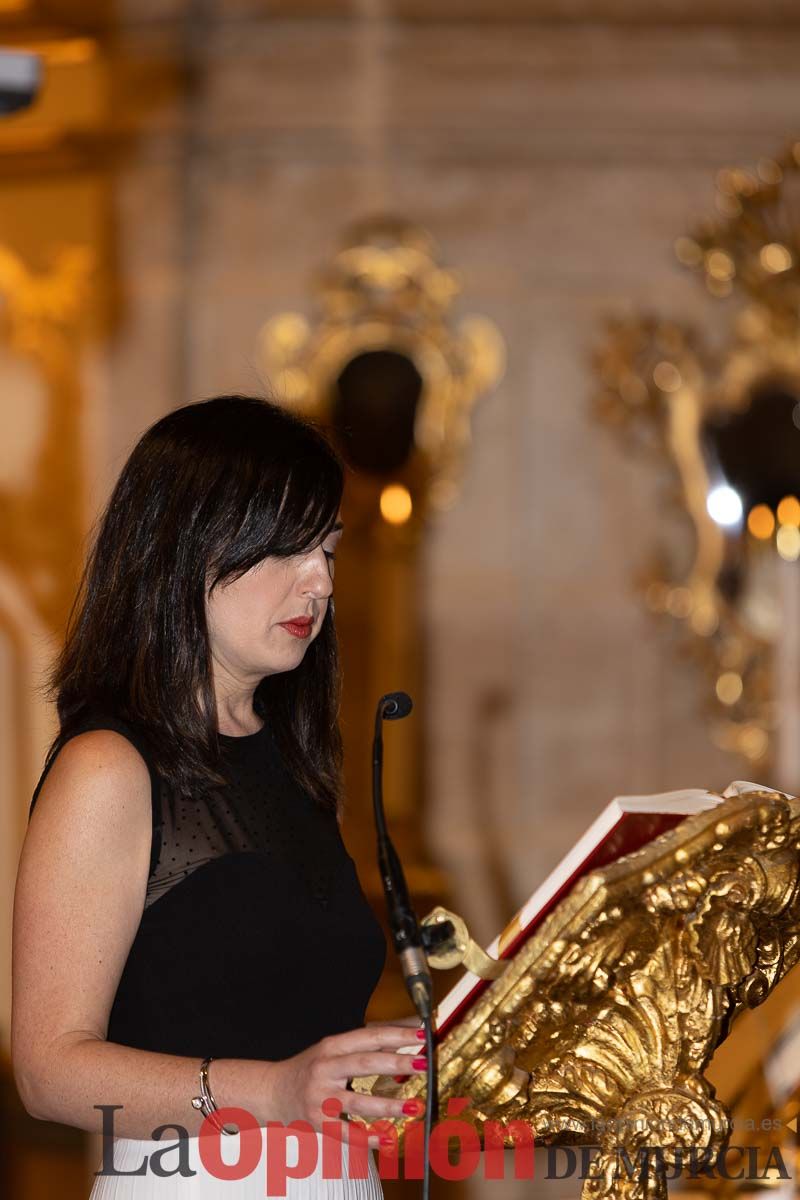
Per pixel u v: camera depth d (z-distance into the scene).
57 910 3.10
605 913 3.00
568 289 12.14
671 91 11.93
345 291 11.91
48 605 11.58
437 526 12.06
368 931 3.59
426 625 12.07
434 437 11.96
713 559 12.10
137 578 3.36
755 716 12.05
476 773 12.14
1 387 11.80
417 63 11.78
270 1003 3.33
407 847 12.02
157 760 3.27
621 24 11.65
